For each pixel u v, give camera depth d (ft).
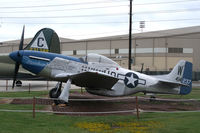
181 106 35.65
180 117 25.90
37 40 40.47
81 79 31.09
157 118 25.14
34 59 34.14
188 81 40.96
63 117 24.27
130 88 37.35
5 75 61.62
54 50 42.19
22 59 34.14
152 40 150.00
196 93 55.98
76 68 34.37
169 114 27.68
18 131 18.53
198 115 27.14
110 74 35.78
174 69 40.37
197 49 148.15
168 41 146.82
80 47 178.19
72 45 182.19
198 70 147.13
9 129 18.94
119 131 19.52
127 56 158.10
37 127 19.94
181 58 147.43
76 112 26.45
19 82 63.62
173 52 147.13
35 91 48.39
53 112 25.58
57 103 31.63
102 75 28.68
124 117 25.41
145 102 39.01
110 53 164.96
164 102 39.52
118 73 36.42
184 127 20.94
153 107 33.91
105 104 35.04
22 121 21.72
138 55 153.89
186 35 148.05
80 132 18.89
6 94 41.19
